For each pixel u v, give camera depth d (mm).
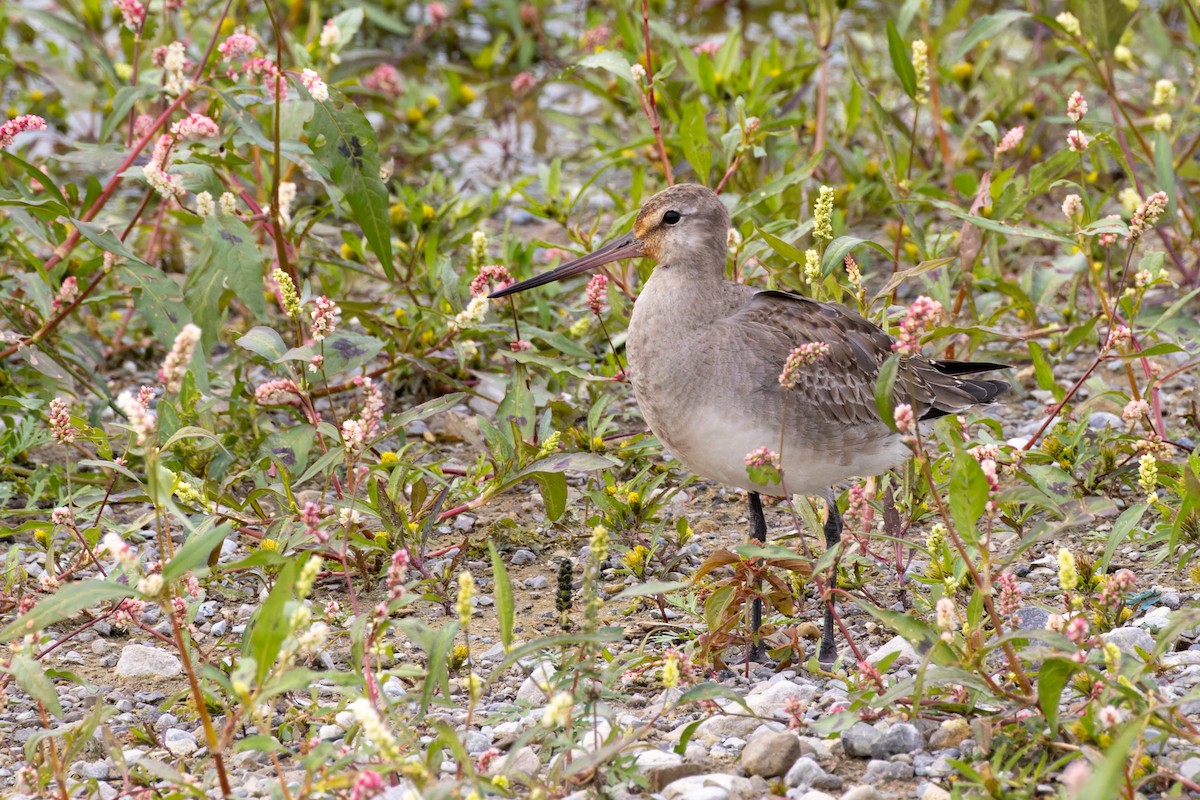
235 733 9109
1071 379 15133
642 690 9695
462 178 21375
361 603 11102
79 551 11500
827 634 10117
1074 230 12258
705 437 10461
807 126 19094
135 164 14719
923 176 16031
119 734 9227
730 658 10328
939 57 19891
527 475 11086
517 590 11469
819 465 10547
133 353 16031
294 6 21969
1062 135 19969
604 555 8141
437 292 14797
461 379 14891
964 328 11734
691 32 25969
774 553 8594
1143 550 11398
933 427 11227
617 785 8023
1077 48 14961
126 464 12773
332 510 11062
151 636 10797
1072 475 11938
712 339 10359
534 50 25516
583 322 14367
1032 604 9984
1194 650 9445
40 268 13094
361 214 12539
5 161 17609
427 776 7043
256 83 13594
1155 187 15906
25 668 8117
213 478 12312
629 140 19156
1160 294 15984
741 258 13156
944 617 8000
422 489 11391
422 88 22984
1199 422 12656
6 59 15289
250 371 15312
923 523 12117
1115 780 6418
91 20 20094
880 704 8164
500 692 9711
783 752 8273
